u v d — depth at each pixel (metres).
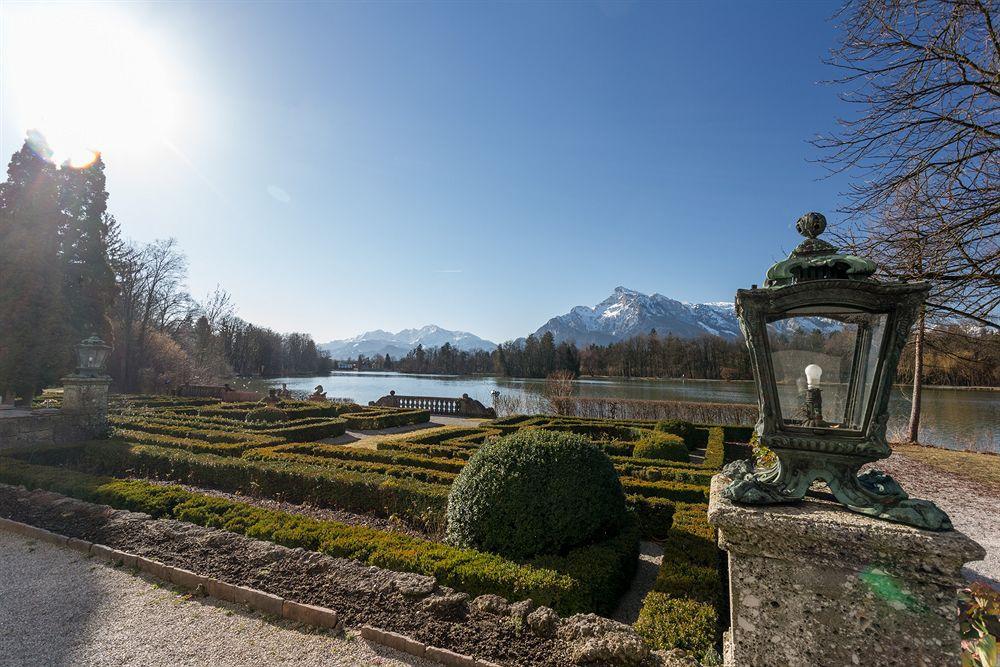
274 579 3.58
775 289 1.85
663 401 21.09
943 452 11.38
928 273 6.28
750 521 1.70
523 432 4.59
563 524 3.89
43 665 2.85
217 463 6.97
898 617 1.55
